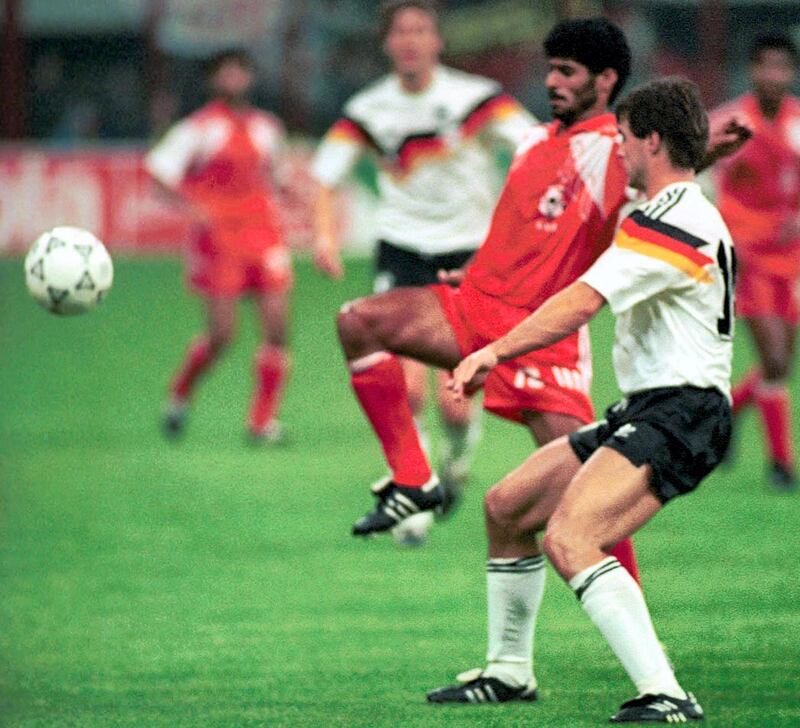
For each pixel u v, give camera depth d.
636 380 17.42
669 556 28.08
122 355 56.38
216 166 40.59
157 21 85.69
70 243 19.66
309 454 39.25
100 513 32.44
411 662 21.44
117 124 87.88
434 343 20.45
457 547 29.16
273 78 88.44
